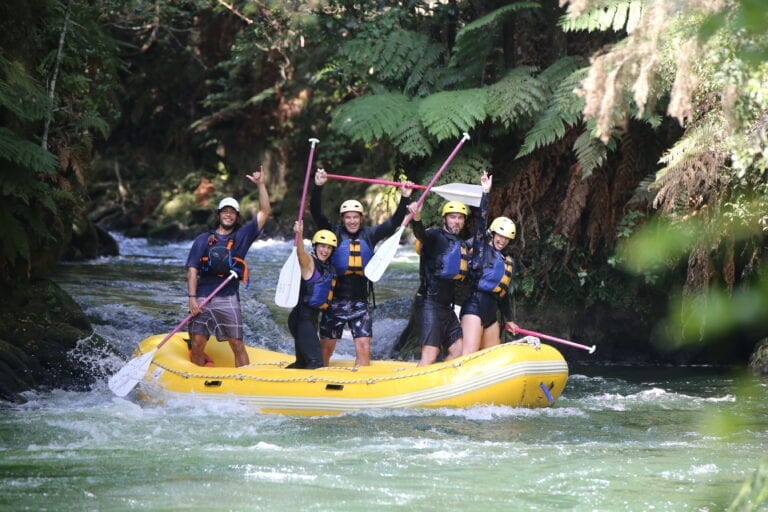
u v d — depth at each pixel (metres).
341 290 18.94
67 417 16.70
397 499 10.85
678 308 24.84
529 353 17.72
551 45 26.27
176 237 59.34
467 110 23.44
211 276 19.41
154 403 18.56
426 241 18.31
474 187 18.86
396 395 17.45
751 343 24.89
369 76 28.23
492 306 18.59
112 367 21.91
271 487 11.39
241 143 61.34
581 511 10.33
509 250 25.62
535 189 25.33
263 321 30.14
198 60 62.62
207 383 18.27
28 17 22.31
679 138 23.97
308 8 30.55
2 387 19.00
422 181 25.44
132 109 64.50
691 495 11.02
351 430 15.64
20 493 11.02
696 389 21.05
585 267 25.56
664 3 5.06
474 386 17.33
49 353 21.41
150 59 63.72
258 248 52.66
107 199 63.72
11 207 21.61
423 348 18.47
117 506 10.45
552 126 23.22
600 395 20.20
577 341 25.83
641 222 23.83
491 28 25.80
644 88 5.12
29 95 20.95
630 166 24.28
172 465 12.65
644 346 25.69
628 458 13.28
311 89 57.97
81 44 24.97
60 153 23.98
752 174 18.03
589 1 5.43
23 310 22.38
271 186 59.72
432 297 18.44
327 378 17.62
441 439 14.87
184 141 63.91
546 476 12.12
